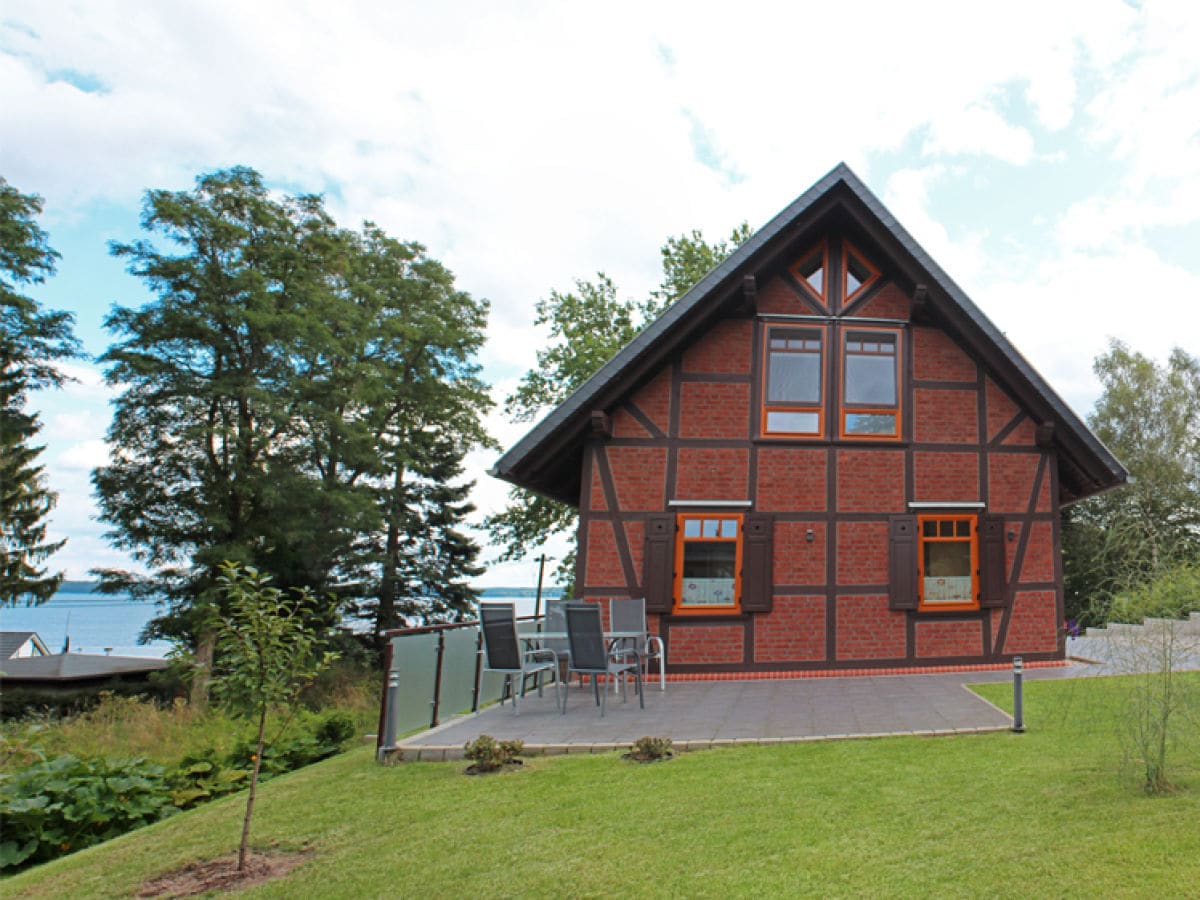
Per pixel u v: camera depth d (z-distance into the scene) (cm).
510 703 914
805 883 381
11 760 758
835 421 1134
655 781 561
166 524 2066
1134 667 509
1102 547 878
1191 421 2658
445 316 2633
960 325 1130
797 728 715
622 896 386
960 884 366
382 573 2664
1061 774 526
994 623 1110
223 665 514
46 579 2291
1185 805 448
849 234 1191
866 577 1102
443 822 511
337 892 423
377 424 2491
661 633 1074
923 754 602
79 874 499
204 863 489
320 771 679
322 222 2272
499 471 1071
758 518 1100
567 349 2341
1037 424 1155
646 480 1112
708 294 1096
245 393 1967
